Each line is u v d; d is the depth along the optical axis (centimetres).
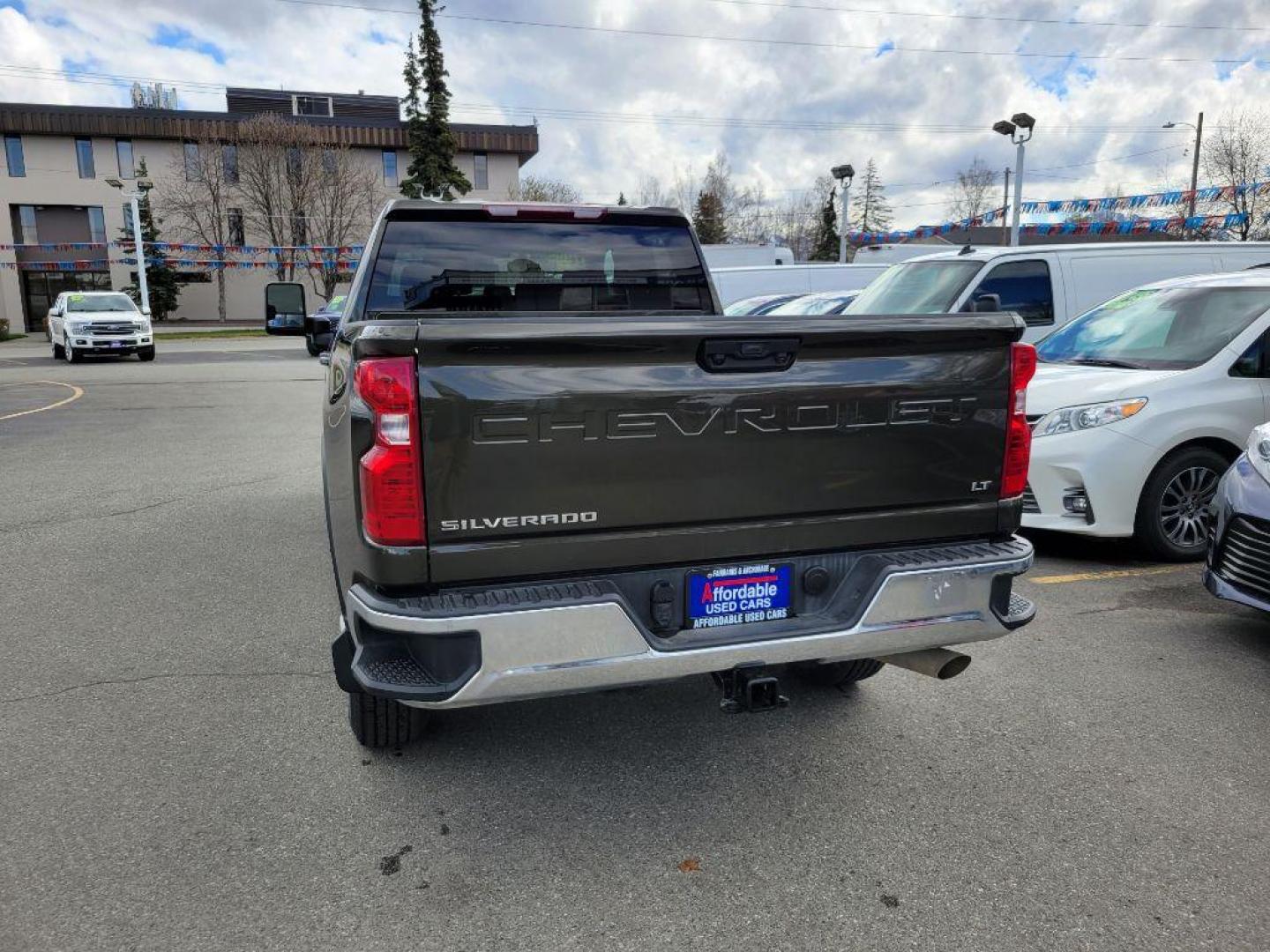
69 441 1067
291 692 385
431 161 4659
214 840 280
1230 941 236
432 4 4591
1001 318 290
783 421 270
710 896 255
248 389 1712
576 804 302
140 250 3441
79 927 239
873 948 234
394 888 258
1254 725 355
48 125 4909
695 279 461
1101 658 420
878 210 7594
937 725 357
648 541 263
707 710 372
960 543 302
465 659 244
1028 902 252
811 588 284
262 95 5934
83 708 369
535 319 258
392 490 239
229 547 608
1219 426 548
